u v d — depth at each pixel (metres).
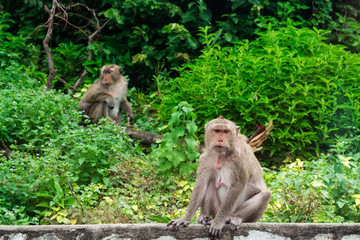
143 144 11.50
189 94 12.05
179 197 8.84
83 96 12.95
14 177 8.19
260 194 5.87
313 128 11.72
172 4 16.06
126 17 16.12
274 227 5.57
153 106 12.77
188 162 9.30
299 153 11.39
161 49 16.70
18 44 15.23
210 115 11.75
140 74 16.34
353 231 5.57
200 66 12.54
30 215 8.24
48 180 8.27
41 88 11.68
